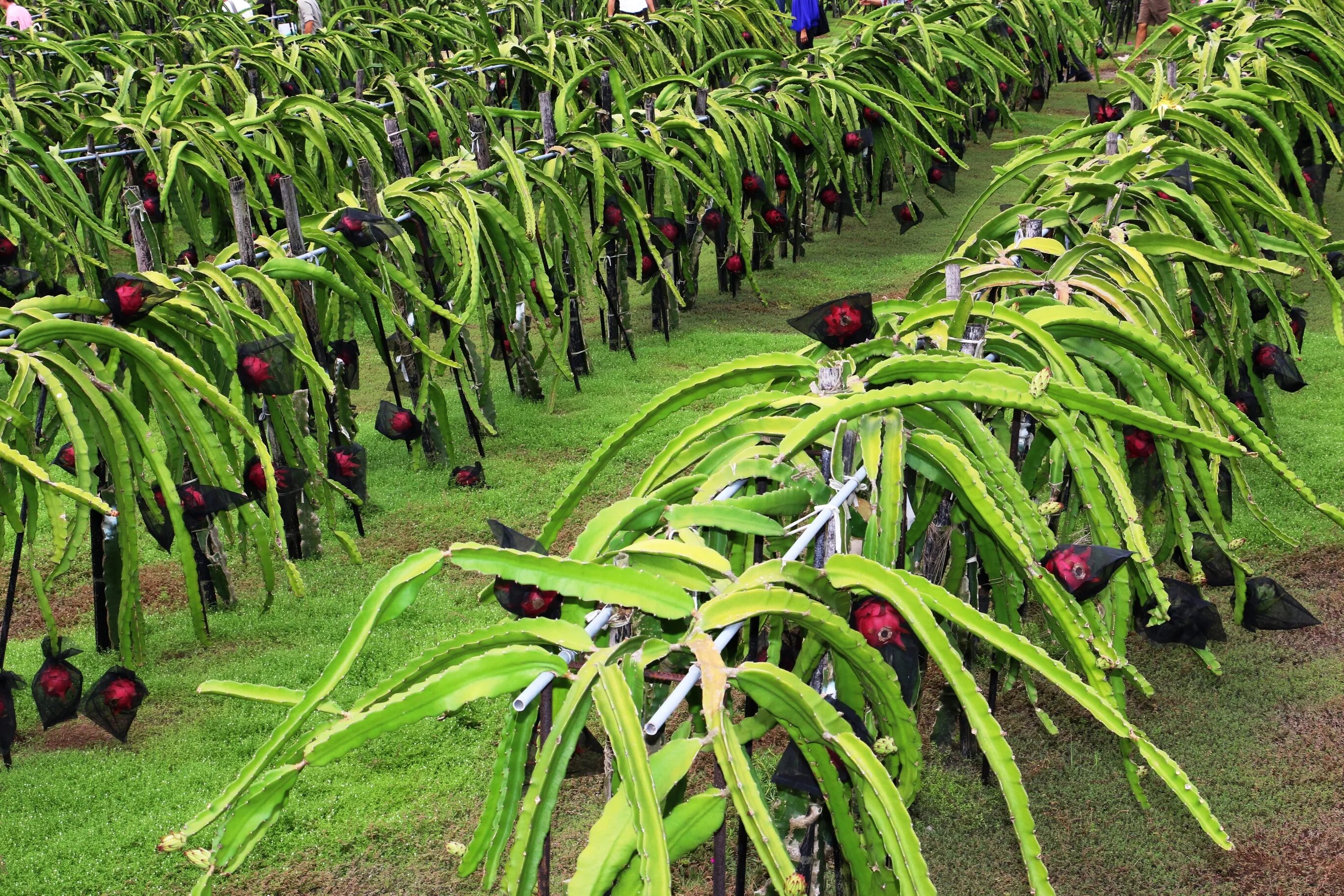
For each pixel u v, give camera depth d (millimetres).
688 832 1251
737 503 1624
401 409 4066
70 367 2498
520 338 4969
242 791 1280
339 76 7660
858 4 9922
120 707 2691
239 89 6734
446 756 2869
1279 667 3057
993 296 2748
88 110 6340
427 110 6332
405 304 4359
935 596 1464
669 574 1478
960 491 1827
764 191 5438
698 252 6078
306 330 3621
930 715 2941
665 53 8047
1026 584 1996
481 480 4328
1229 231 3447
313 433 3893
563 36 8016
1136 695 2977
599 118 5301
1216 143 3830
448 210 4066
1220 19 5723
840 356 1937
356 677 3221
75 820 2691
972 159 8953
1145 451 2451
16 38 7582
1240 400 3248
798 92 6312
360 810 2689
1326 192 7316
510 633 1349
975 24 7918
